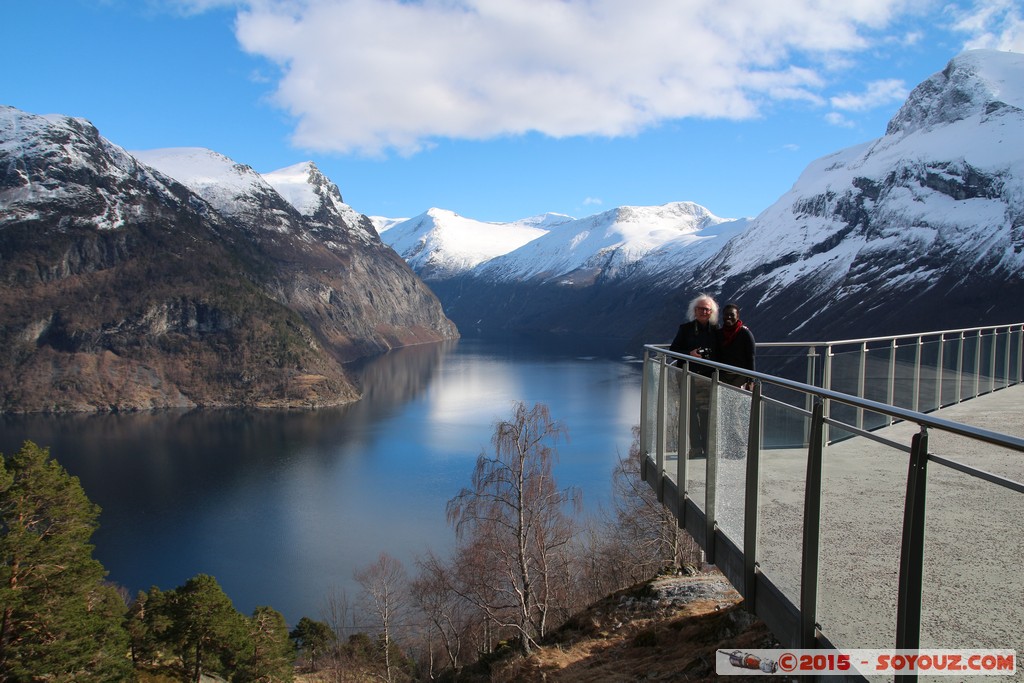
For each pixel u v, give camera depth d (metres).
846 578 3.84
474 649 24.20
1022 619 2.66
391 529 51.50
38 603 20.97
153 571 48.31
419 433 83.94
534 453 19.91
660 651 11.59
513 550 20.06
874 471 3.58
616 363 155.12
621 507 35.69
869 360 9.16
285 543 51.09
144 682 35.72
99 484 70.56
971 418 9.95
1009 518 2.71
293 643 35.81
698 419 6.48
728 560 5.66
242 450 86.25
